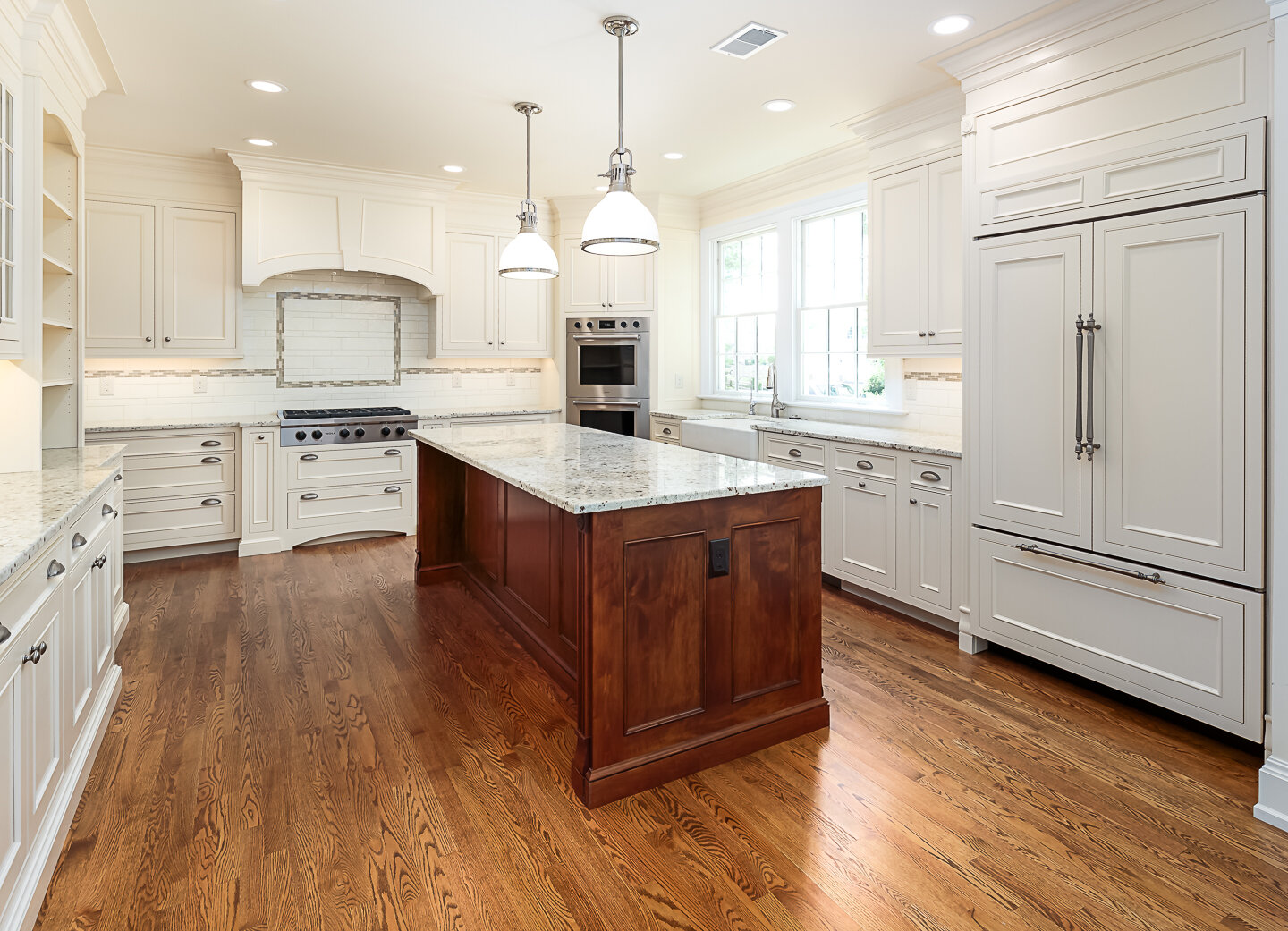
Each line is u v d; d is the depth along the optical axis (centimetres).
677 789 218
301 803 208
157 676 294
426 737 247
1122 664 263
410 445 530
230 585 418
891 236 390
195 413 511
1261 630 225
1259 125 219
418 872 179
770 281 543
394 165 484
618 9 276
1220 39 227
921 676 298
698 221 596
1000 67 296
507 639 340
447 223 559
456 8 277
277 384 539
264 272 478
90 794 211
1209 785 218
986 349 307
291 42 305
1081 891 174
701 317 606
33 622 162
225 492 479
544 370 636
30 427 260
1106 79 257
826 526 410
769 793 215
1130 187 252
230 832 194
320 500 504
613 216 271
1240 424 227
